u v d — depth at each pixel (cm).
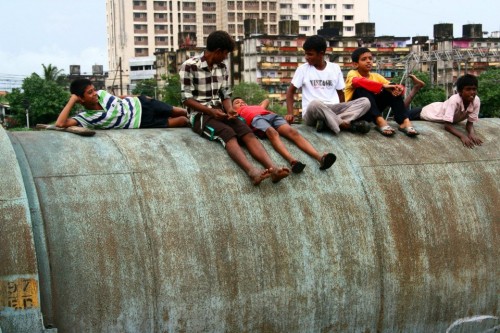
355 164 761
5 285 556
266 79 8919
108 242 616
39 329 563
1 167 598
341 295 697
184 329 634
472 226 775
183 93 734
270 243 674
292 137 755
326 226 703
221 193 677
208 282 642
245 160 699
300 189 714
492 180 818
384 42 9212
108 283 607
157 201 650
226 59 748
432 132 859
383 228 728
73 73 13700
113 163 667
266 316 666
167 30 14600
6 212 572
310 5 14825
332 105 823
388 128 823
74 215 615
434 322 751
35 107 7362
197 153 710
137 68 12781
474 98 857
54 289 589
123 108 766
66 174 640
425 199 764
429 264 741
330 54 9050
